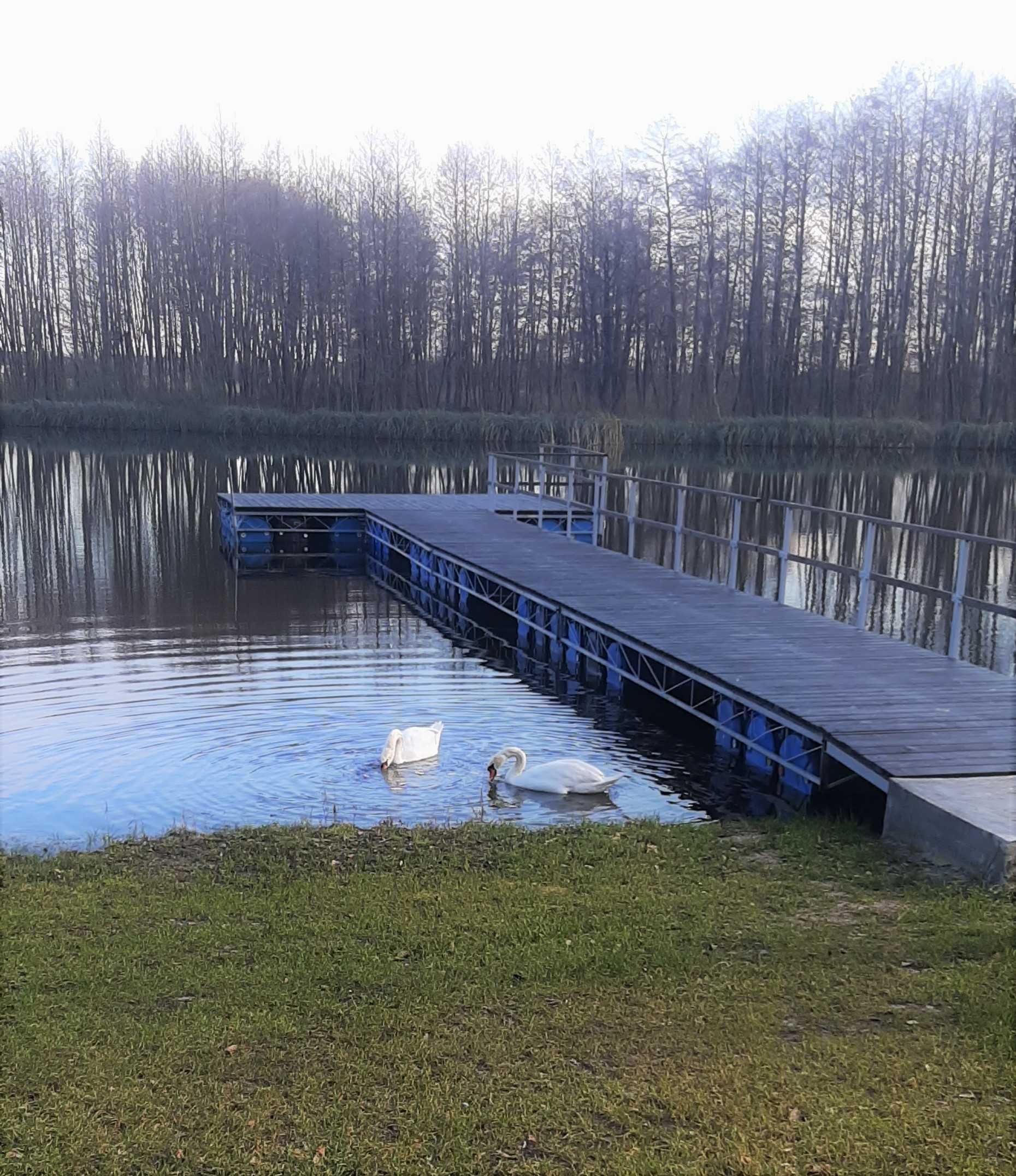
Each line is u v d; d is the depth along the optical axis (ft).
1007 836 18.44
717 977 14.92
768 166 176.24
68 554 65.87
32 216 185.57
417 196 185.98
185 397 166.61
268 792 26.43
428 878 18.94
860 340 173.58
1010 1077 12.51
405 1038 13.42
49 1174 11.16
